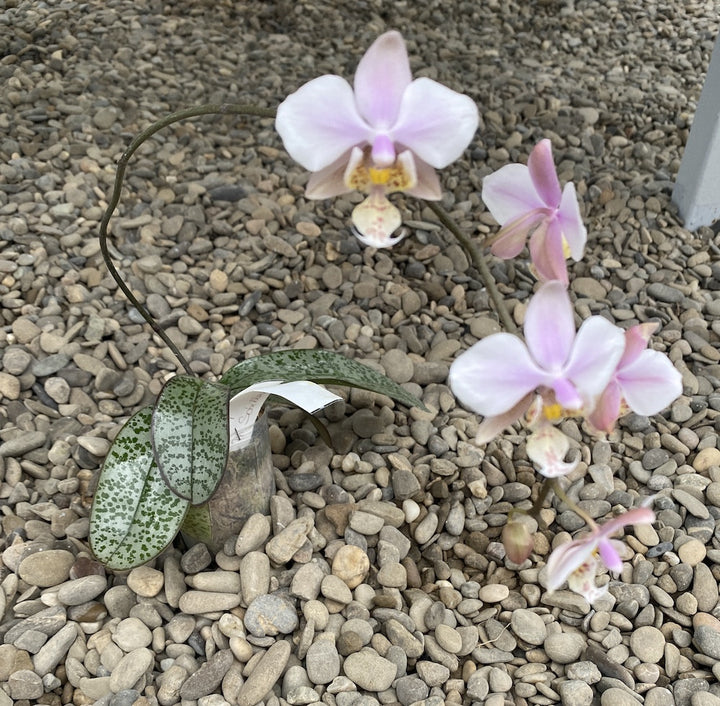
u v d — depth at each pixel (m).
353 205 0.70
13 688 0.35
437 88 0.27
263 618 0.37
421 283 0.62
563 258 0.29
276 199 0.71
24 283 0.58
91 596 0.38
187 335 0.57
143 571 0.39
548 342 0.26
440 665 0.36
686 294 0.63
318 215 0.69
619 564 0.27
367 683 0.35
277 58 0.94
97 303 0.57
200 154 0.76
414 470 0.46
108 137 0.76
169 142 0.76
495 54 0.98
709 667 0.38
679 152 0.80
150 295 0.58
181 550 0.42
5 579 0.39
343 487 0.45
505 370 0.26
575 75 0.94
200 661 0.37
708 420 0.51
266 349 0.56
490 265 0.64
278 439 0.48
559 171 0.75
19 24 0.92
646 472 0.48
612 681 0.36
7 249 0.61
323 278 0.62
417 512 0.44
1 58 0.86
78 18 0.95
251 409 0.39
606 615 0.39
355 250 0.65
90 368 0.52
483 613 0.40
